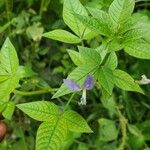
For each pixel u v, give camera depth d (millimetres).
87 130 257
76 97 407
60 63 489
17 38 463
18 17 449
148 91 458
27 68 313
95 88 430
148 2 457
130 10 268
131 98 476
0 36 437
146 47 262
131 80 264
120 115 432
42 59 491
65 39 289
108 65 269
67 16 287
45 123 256
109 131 445
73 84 242
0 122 330
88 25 261
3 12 439
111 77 250
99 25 263
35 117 258
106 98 260
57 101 428
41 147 246
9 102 296
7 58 288
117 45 264
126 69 457
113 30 266
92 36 290
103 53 265
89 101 473
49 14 453
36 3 462
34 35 444
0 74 286
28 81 339
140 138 441
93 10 266
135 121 476
